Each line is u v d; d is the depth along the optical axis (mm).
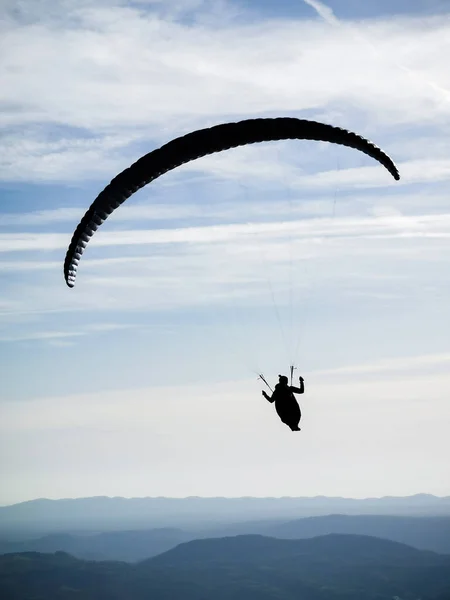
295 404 22641
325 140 25312
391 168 23922
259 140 25859
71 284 26000
